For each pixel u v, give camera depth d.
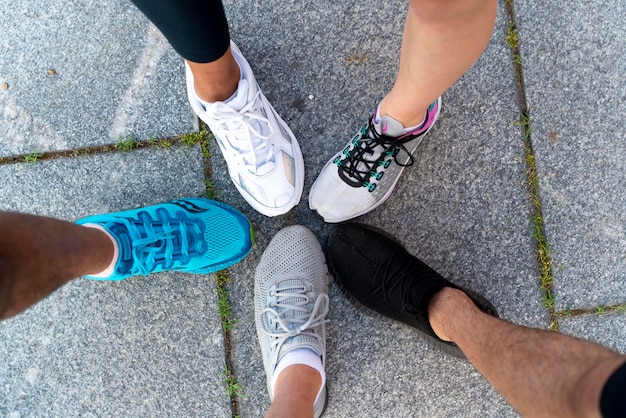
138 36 1.41
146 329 1.40
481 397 1.38
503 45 1.37
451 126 1.38
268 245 1.40
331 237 1.38
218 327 1.39
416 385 1.38
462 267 1.38
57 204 1.40
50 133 1.41
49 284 0.88
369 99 1.39
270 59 1.40
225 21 0.94
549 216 1.37
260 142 1.22
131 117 1.40
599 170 1.36
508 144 1.37
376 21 1.39
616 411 0.58
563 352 0.80
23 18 1.41
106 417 1.40
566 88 1.37
